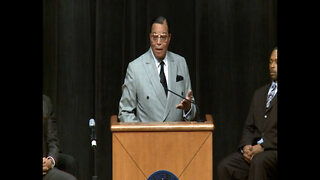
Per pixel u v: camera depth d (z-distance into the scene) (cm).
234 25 1817
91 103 1830
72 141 1825
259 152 1594
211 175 1401
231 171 1611
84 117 1827
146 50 1816
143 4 1811
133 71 1570
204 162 1400
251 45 1817
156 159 1398
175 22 1823
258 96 1644
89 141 1828
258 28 1812
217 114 1836
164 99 1560
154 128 1393
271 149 1600
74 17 1809
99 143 1823
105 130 1823
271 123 1608
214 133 1839
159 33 1566
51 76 1808
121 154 1396
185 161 1399
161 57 1572
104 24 1806
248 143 1623
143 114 1563
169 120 1557
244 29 1817
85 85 1822
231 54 1822
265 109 1625
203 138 1397
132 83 1566
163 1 1816
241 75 1827
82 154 1828
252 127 1645
